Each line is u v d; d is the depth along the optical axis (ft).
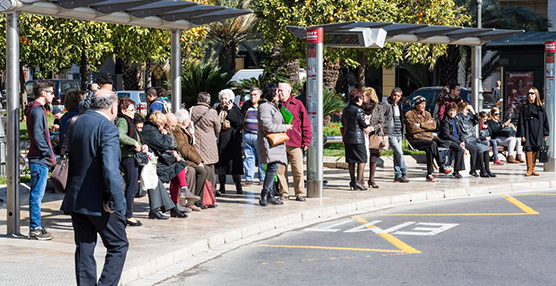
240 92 84.43
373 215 38.01
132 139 31.60
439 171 52.13
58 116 49.65
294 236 32.50
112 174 20.01
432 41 50.90
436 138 51.65
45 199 40.75
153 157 32.94
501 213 37.99
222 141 42.98
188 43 77.15
